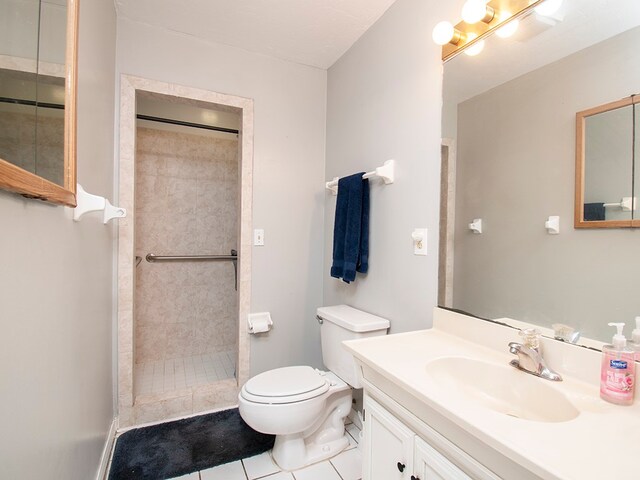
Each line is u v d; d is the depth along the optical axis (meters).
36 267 0.72
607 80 0.86
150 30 1.86
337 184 2.00
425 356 1.05
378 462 1.05
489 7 1.14
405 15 1.58
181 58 1.93
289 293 2.27
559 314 0.96
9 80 0.59
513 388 0.96
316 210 2.35
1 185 0.51
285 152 2.24
